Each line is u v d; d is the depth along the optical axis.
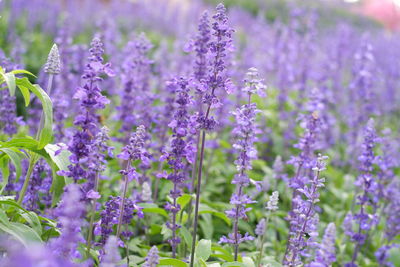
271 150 1.95
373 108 2.12
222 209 1.61
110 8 4.14
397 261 1.56
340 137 2.32
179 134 1.25
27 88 1.28
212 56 1.23
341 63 2.57
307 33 2.52
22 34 3.04
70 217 1.06
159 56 2.10
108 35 2.23
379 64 3.12
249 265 1.28
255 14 5.91
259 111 1.25
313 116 1.49
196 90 1.25
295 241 1.27
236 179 1.26
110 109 2.00
